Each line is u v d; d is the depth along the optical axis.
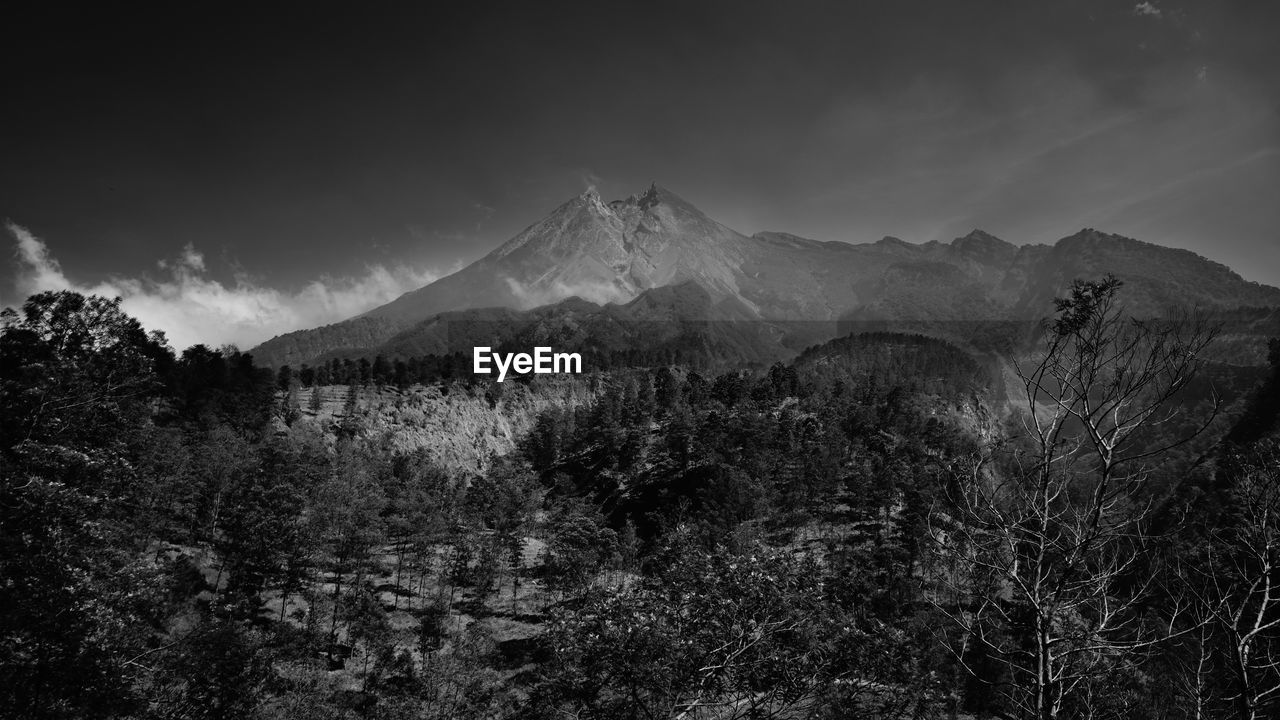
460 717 46.25
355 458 127.81
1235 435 116.44
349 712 47.44
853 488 96.06
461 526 86.31
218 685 38.56
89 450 33.25
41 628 24.59
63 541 27.08
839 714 21.75
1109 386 10.93
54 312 36.47
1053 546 11.16
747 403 153.38
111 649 26.73
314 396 164.88
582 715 20.53
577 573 62.50
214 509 81.38
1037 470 11.61
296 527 67.56
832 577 43.72
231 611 58.88
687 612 21.34
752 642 20.73
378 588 77.12
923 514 65.25
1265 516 11.37
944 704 25.39
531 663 54.28
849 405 156.25
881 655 24.70
